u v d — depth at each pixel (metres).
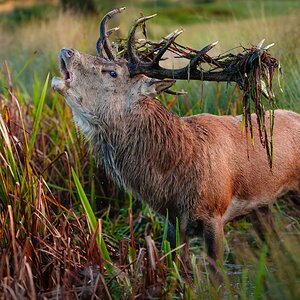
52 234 9.07
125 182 10.40
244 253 10.45
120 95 10.10
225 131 10.62
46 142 13.58
